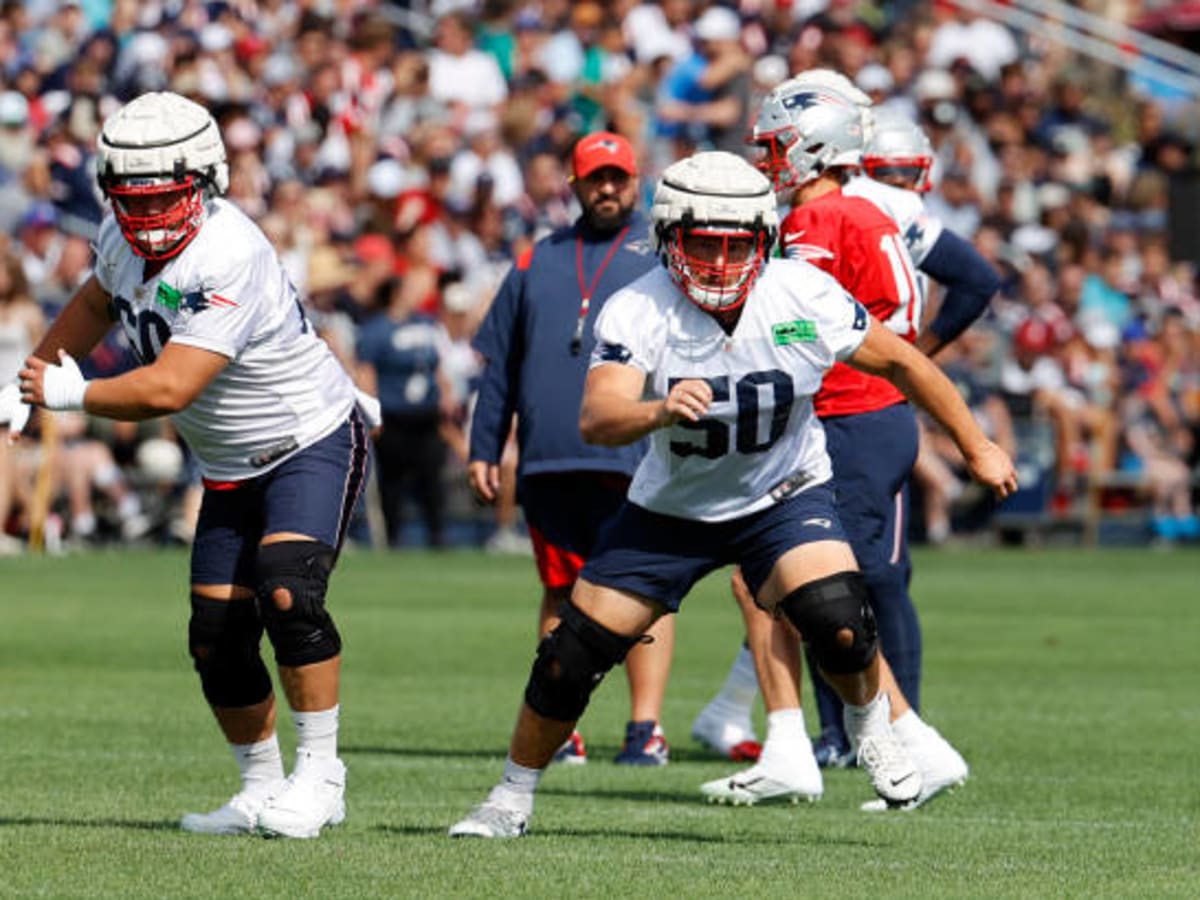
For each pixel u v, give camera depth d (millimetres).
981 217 87750
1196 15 100500
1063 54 98125
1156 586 61531
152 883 18875
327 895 18328
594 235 31484
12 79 79750
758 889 18875
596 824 23641
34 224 73000
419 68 84812
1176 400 83312
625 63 89062
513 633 47406
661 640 30469
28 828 22359
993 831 23391
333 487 22312
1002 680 40312
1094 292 86125
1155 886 19422
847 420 27578
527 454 31219
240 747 23078
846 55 88812
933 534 77688
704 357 20828
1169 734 32906
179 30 80688
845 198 27469
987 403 78250
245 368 21812
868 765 22219
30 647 43719
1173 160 94875
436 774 28156
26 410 21656
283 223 74125
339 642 22203
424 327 70312
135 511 71500
